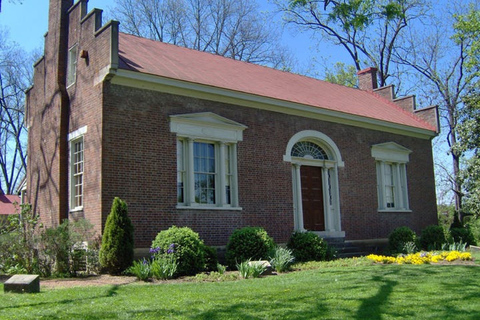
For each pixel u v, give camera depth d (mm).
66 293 9125
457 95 30828
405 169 22594
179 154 15266
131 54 15828
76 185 15445
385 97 26375
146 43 18203
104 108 13805
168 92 15070
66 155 15945
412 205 22531
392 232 19906
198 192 15578
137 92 14438
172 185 14727
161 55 17297
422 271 11625
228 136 16297
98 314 7199
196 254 12531
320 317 7020
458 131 25234
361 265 13633
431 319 6887
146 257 13820
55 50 17219
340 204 19344
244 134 16766
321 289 9227
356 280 10352
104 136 13656
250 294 8805
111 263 12469
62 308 7660
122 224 12750
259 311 7398
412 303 7883
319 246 16141
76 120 15391
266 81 19781
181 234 12633
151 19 35469
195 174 15586
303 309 7516
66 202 15664
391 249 19484
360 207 20047
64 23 17047
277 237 17062
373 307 7617
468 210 25188
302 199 18516
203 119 15641
